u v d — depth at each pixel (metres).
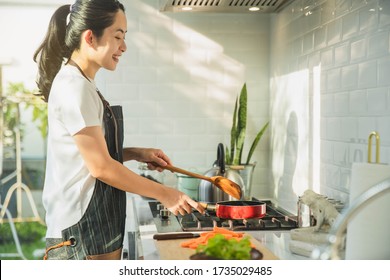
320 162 2.26
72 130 1.77
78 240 1.84
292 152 2.66
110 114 1.93
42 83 2.35
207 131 3.10
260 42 3.11
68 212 1.84
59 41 2.26
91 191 1.84
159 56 3.06
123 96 3.06
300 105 2.53
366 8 1.77
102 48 1.89
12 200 3.53
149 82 3.06
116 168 1.79
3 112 3.47
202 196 2.30
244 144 3.13
